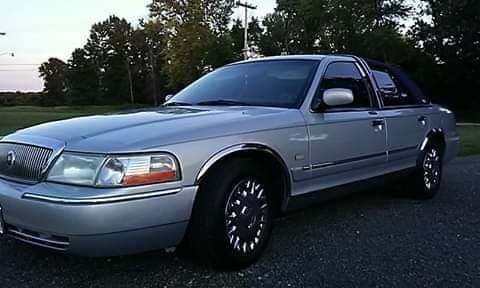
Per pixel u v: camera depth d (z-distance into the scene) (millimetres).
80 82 96562
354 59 5234
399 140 5438
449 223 5117
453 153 6746
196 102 4699
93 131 3455
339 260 3984
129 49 91688
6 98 99750
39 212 3162
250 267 3805
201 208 3490
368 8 44344
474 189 6922
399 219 5258
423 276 3662
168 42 59281
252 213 3805
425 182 6074
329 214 5430
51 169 3291
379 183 5262
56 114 36688
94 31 95500
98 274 3646
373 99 5195
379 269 3795
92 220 3029
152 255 4004
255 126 3830
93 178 3129
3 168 3627
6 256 3969
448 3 37750
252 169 3781
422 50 41844
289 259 3994
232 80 4941
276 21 54312
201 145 3457
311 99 4398
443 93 42219
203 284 3488
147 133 3379
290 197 4145
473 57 38406
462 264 3918
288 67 4836
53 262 3861
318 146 4309
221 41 56406
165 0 58000
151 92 85312
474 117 38906
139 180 3158
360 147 4793
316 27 49781
